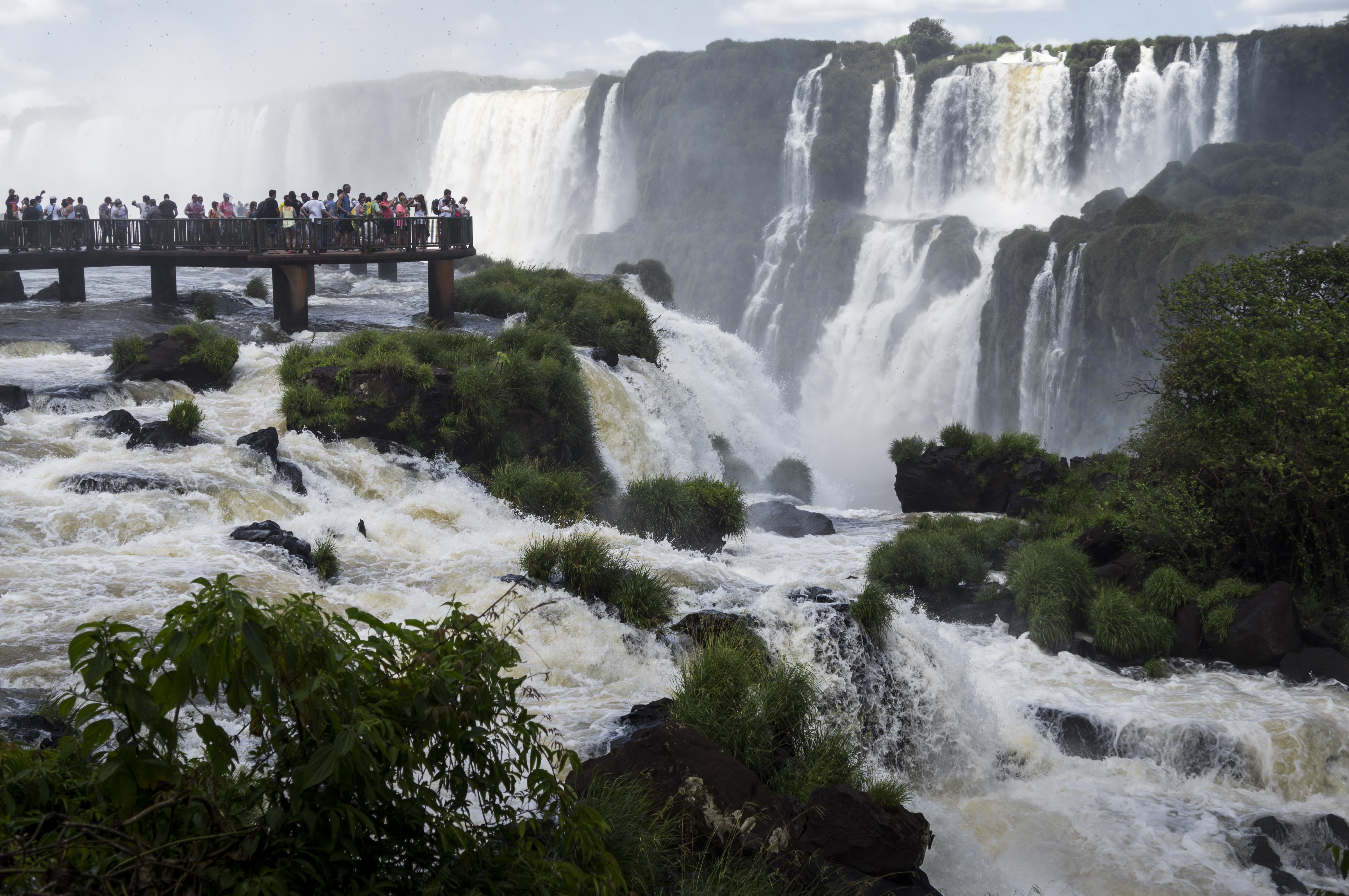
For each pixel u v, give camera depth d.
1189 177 78.44
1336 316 19.00
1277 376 18.00
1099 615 17.14
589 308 31.98
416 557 16.89
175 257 31.80
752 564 21.38
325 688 3.57
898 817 9.18
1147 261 63.25
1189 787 13.14
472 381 23.02
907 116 105.19
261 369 24.56
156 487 17.14
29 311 30.95
